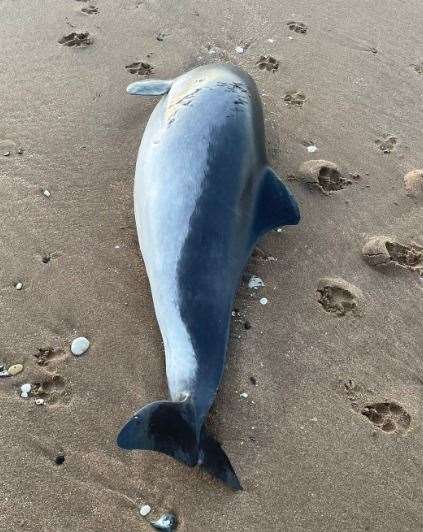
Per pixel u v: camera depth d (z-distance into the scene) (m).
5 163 1.86
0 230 1.69
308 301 1.63
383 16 2.58
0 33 2.27
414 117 2.16
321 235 1.78
